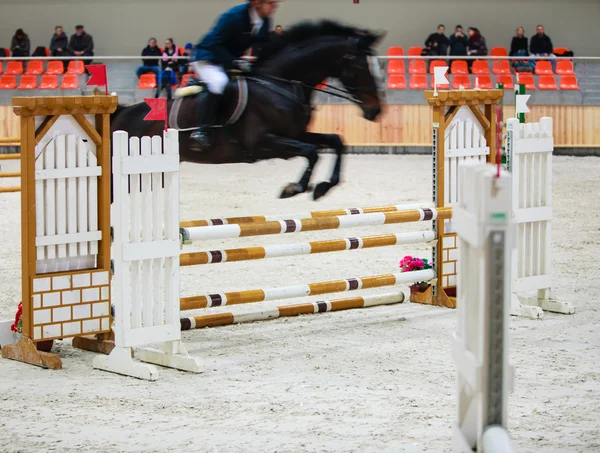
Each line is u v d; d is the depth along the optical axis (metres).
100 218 6.13
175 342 5.95
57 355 5.86
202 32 23.47
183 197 14.06
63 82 19.22
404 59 19.53
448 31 23.25
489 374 3.06
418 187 14.93
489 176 2.97
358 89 8.69
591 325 7.04
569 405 4.88
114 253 5.69
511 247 3.16
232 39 8.22
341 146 8.66
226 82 8.09
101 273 6.14
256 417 4.70
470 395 3.43
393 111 19.23
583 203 13.59
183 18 23.41
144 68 18.55
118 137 5.59
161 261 5.85
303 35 8.55
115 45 23.50
